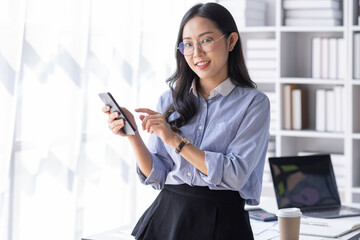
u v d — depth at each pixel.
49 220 3.24
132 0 3.99
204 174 2.08
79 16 3.39
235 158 2.07
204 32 2.12
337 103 4.64
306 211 3.07
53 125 3.26
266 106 2.17
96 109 3.66
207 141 2.17
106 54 3.74
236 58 2.23
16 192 3.02
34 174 3.12
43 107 3.16
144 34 4.25
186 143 2.04
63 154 3.33
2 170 2.90
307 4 4.66
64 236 3.35
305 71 5.02
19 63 2.94
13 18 2.93
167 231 2.15
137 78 4.06
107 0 3.73
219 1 4.92
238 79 2.23
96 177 3.70
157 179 2.25
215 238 2.09
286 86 4.84
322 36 4.95
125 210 4.05
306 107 4.96
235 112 2.17
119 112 2.12
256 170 2.25
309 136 4.86
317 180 3.21
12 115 2.92
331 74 4.67
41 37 3.13
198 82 2.26
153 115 2.06
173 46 4.62
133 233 2.36
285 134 4.75
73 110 3.38
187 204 2.14
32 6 3.07
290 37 4.93
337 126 4.66
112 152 3.90
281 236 2.39
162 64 4.49
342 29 4.54
